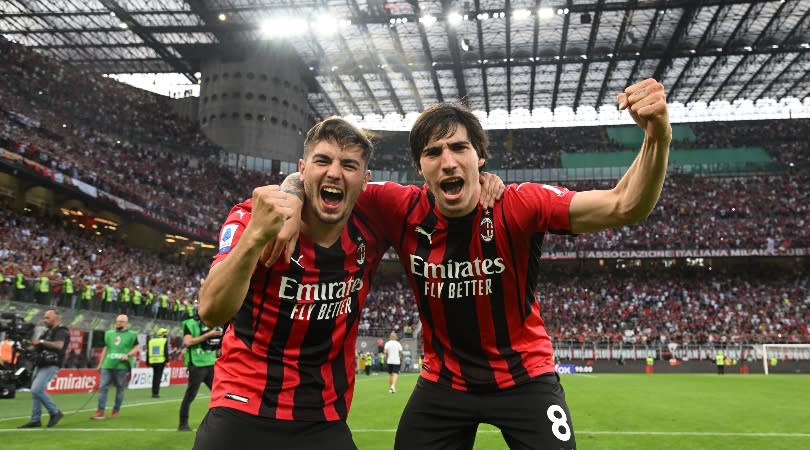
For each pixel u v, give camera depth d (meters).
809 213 43.25
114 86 41.75
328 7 33.25
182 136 41.59
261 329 2.48
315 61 44.03
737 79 45.72
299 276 2.50
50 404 7.57
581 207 2.61
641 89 2.17
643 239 42.81
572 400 12.13
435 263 2.86
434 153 2.71
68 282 18.38
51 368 7.60
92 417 8.57
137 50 42.62
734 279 41.88
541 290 42.56
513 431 2.76
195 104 47.16
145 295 22.17
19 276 16.77
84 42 40.50
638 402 11.61
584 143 54.56
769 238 40.66
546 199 2.71
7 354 11.91
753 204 45.09
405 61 41.38
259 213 2.04
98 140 34.47
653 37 36.94
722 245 40.81
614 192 2.50
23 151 25.22
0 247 22.16
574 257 41.91
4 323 12.74
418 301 3.02
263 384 2.44
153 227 33.38
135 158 36.34
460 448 2.96
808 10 33.38
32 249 23.67
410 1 31.88
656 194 2.33
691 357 31.94
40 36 39.38
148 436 6.70
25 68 32.84
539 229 2.76
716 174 49.03
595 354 33.00
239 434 2.35
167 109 44.97
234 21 36.19
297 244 2.53
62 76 35.62
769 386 17.45
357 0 32.75
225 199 40.91
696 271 43.53
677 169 49.78
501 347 2.88
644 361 32.41
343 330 2.66
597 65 42.69
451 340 2.94
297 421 2.45
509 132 56.09
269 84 44.44
